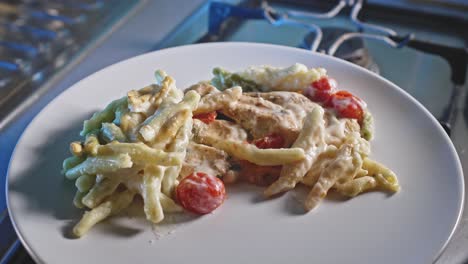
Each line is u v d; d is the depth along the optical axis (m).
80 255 0.24
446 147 0.30
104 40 0.44
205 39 0.44
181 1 0.49
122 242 0.25
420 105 0.33
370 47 0.44
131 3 0.48
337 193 0.28
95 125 0.30
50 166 0.29
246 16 0.45
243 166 0.29
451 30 0.48
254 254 0.25
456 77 0.41
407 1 0.52
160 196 0.26
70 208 0.27
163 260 0.25
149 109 0.29
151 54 0.36
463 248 0.28
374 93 0.34
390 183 0.28
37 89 0.38
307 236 0.26
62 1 0.48
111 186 0.27
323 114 0.31
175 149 0.27
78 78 0.40
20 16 0.46
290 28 0.46
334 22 0.46
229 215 0.27
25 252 0.27
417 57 0.44
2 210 0.29
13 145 0.34
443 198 0.28
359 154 0.29
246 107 0.31
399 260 0.25
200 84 0.33
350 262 0.25
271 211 0.27
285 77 0.33
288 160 0.28
